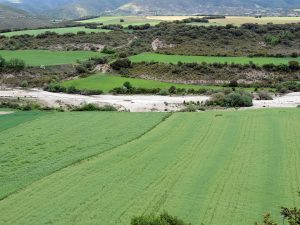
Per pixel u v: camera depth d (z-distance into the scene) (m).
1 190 33.09
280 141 44.50
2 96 85.12
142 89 90.94
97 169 37.38
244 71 99.88
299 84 93.50
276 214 28.27
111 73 103.62
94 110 68.31
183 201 30.50
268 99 83.44
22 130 51.72
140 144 44.69
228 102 76.50
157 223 22.83
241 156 40.16
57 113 61.94
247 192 31.88
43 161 40.19
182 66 101.88
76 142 46.19
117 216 28.42
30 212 29.34
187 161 39.00
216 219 27.78
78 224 27.48
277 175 35.19
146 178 35.00
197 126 51.41
